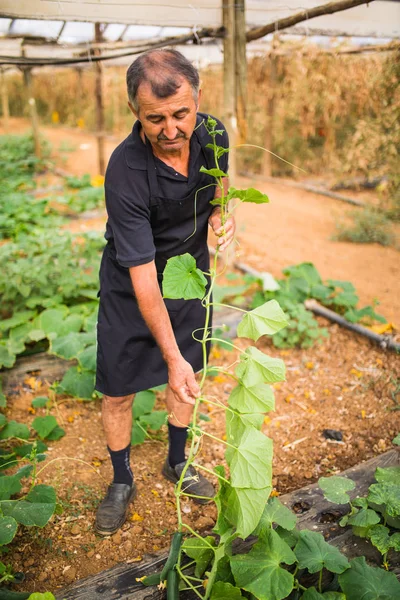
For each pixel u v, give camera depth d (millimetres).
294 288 4379
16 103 20594
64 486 2740
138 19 3773
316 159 9758
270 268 5383
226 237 2045
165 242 2211
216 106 10508
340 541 2289
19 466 2885
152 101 1761
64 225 6777
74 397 3492
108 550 2389
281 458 2957
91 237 4898
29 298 4281
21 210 6703
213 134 1845
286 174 9789
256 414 1989
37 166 10500
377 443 3025
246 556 1986
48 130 16875
